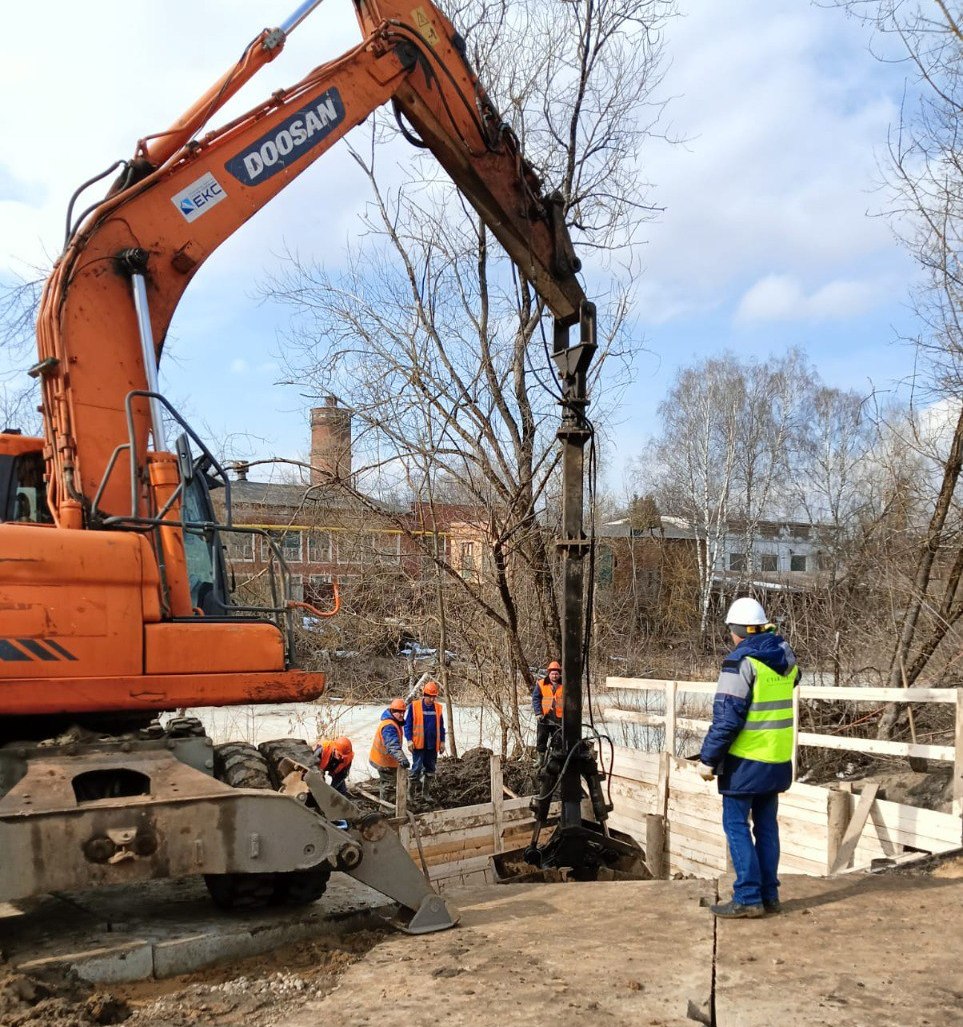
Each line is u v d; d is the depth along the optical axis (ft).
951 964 14.35
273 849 15.67
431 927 17.26
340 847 16.37
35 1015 12.73
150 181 18.17
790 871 28.66
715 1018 12.46
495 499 44.93
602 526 102.17
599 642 55.11
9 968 14.10
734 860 17.22
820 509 109.91
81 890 19.19
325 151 20.68
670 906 18.40
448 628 49.24
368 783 42.04
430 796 39.14
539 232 24.85
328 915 17.15
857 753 34.71
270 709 67.77
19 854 13.55
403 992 13.89
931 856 21.75
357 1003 13.57
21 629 14.89
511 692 46.39
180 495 16.74
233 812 15.38
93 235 17.62
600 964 14.83
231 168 19.30
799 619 45.32
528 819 32.83
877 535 44.19
